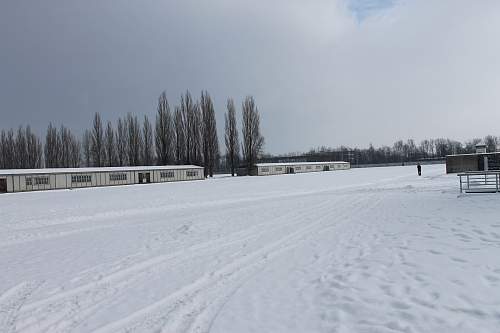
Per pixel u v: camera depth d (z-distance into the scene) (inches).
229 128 3159.5
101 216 823.1
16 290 307.0
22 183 1930.4
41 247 504.7
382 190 1120.8
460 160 1856.5
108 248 468.1
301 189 1391.5
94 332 219.3
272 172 3289.9
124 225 674.2
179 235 532.7
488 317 193.0
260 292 269.3
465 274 259.1
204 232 544.7
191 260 383.2
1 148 2997.0
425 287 243.1
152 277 328.2
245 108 3186.5
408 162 5251.0
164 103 2906.0
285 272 315.9
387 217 579.5
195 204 995.9
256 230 541.3
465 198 738.2
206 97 2979.8
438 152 6136.8
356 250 370.0
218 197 1170.6
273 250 405.1
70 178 2102.6
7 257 447.8
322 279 285.3
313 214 679.1
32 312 255.9
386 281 263.6
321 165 3841.0
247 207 857.5
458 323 189.8
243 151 3196.4
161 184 2159.2
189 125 2940.5
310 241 439.2
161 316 238.1
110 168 2338.8
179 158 2940.5
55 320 240.2
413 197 858.8
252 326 211.9
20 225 727.7
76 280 328.8
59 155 3115.2
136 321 232.4
